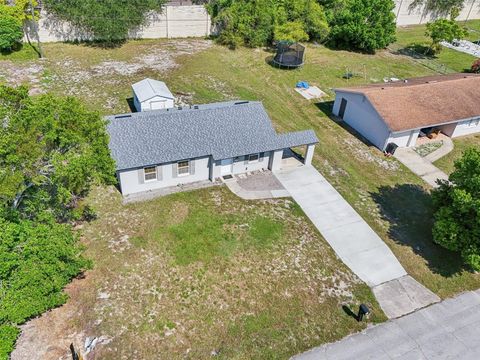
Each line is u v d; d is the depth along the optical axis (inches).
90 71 1428.4
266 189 988.6
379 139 1213.1
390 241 892.6
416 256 863.7
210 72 1521.9
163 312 683.4
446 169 1160.2
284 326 685.9
